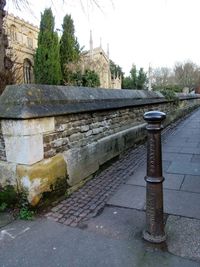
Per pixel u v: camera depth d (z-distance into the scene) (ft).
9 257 7.06
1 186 10.14
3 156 10.05
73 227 8.58
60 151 11.08
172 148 20.21
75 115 12.17
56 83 55.62
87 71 46.01
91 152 13.62
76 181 12.19
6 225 8.71
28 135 9.26
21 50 60.59
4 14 16.20
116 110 17.22
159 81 153.07
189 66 145.59
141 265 6.64
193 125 32.86
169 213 9.39
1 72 15.93
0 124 9.82
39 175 9.65
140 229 8.37
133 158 17.60
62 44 61.16
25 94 9.50
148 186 7.49
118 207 10.06
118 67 136.77
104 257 7.00
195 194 11.04
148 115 7.20
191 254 7.04
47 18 54.13
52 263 6.80
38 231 8.34
